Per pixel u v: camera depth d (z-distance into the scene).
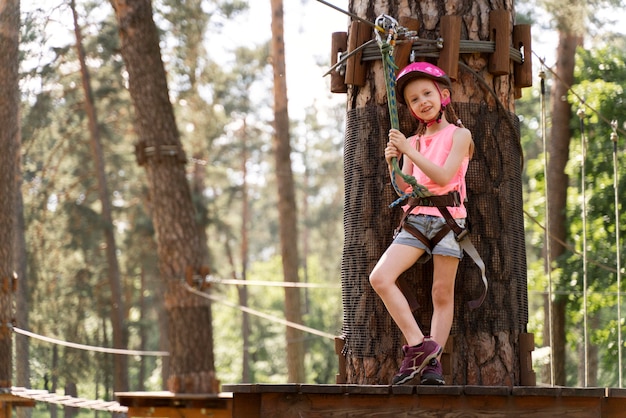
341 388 3.99
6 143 12.45
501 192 4.77
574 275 13.78
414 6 4.78
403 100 4.55
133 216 28.64
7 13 12.66
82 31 21.56
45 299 24.28
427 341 4.17
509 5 4.94
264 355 41.03
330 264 40.28
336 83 5.05
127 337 25.08
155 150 13.48
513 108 4.95
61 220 25.20
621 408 4.14
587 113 14.26
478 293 4.64
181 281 13.32
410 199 4.36
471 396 4.02
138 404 6.52
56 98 22.28
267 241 56.28
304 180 43.81
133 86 13.65
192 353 13.14
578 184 15.22
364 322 4.73
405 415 4.03
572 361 18.92
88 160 25.86
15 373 14.89
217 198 32.44
